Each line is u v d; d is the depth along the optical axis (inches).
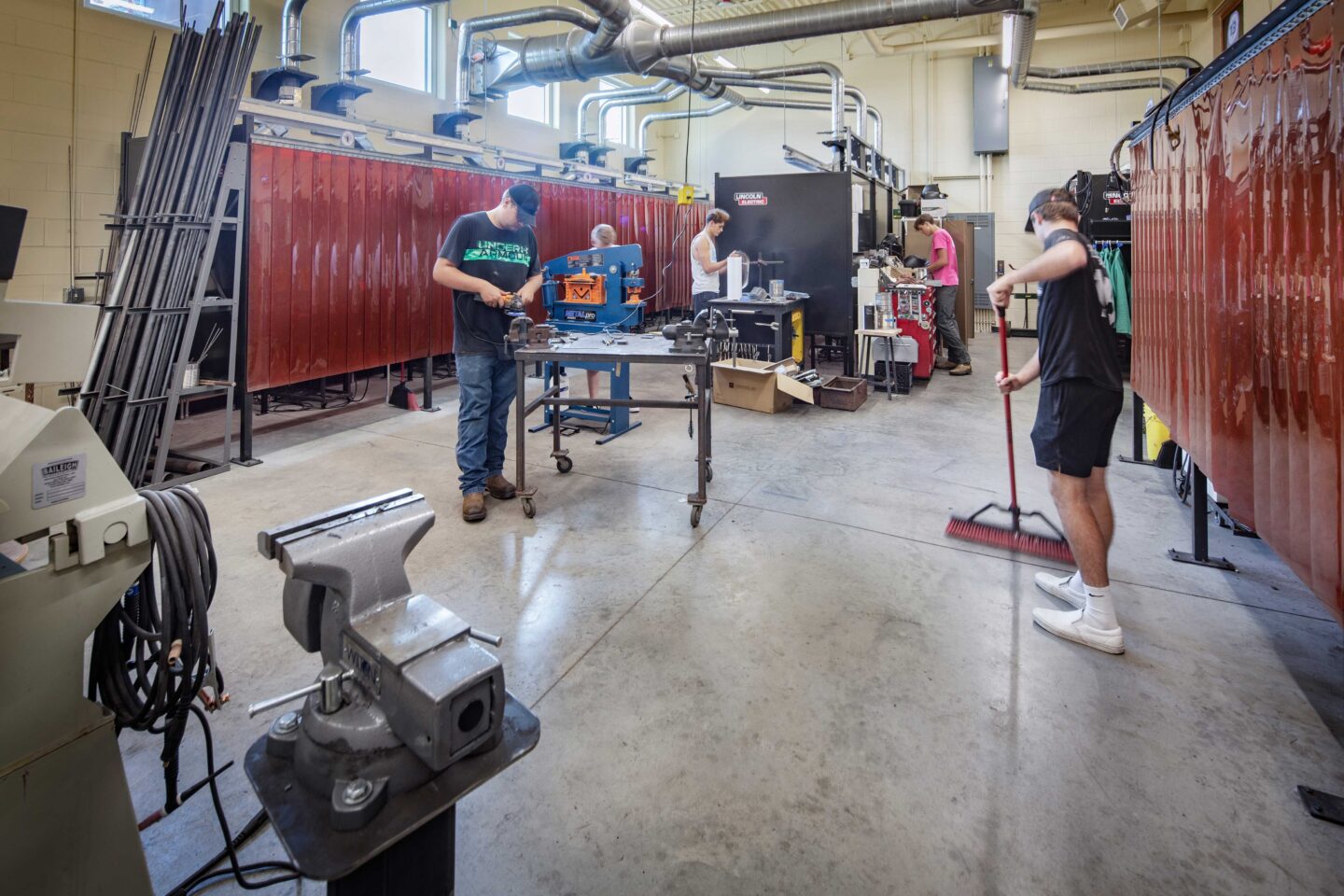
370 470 142.6
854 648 78.2
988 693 69.9
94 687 40.8
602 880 49.0
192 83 122.3
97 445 34.0
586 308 198.7
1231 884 48.1
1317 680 70.9
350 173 182.5
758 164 445.7
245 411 150.6
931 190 322.3
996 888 48.1
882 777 58.5
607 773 59.1
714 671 73.8
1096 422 74.8
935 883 48.6
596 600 89.2
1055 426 76.4
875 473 141.1
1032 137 381.4
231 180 133.1
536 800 56.0
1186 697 68.7
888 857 50.7
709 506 123.2
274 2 225.0
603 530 112.3
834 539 108.7
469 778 27.9
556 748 62.1
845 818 54.4
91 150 180.7
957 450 157.2
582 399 122.9
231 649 76.8
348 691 28.3
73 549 33.1
